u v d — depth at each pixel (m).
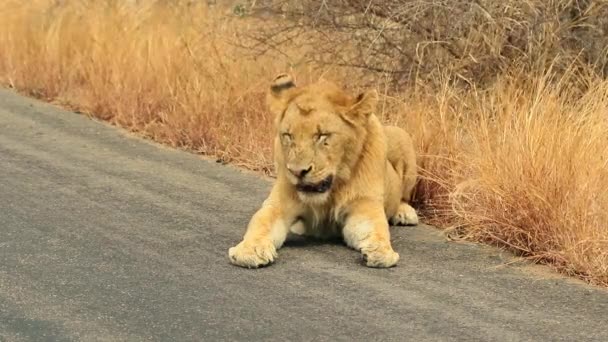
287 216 10.69
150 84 17.48
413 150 12.13
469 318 8.85
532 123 11.55
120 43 19.17
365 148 10.63
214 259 10.36
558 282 9.84
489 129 12.42
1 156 14.83
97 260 10.27
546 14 14.75
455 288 9.62
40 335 8.38
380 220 10.55
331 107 10.27
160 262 10.23
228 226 11.59
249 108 15.92
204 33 18.59
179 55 17.91
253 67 16.77
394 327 8.60
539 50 14.60
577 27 15.17
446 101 13.47
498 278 9.94
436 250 10.82
